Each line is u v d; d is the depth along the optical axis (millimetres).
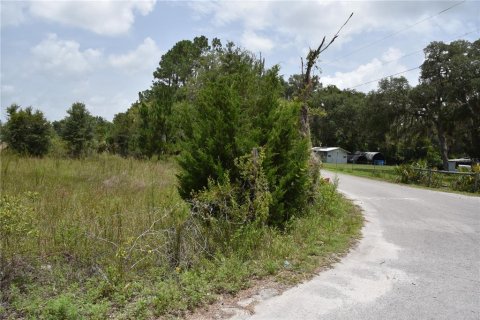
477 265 6375
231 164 7320
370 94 47000
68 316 4039
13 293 4453
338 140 82562
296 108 8570
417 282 5559
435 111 43312
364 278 5688
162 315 4332
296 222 8086
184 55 56125
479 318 4445
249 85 8562
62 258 5480
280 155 8070
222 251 6117
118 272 5031
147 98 56969
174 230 5938
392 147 75312
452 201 14320
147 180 13805
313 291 5152
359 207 12461
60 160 18922
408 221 10148
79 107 26688
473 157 48344
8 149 24250
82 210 7418
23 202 7129
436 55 41812
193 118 8133
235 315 4410
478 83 37031
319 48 10938
